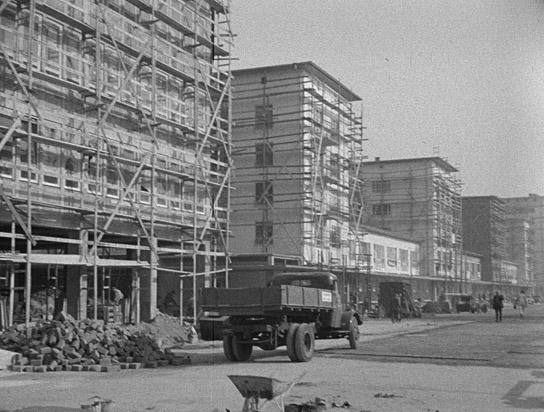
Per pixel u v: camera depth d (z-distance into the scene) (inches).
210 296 713.0
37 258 804.0
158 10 1118.4
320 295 784.3
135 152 1055.6
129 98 1066.7
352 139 2108.8
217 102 1374.3
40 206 861.2
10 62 774.5
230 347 724.7
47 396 478.9
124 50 1048.2
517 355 783.7
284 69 1886.1
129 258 1175.0
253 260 1594.5
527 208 4003.4
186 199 1224.8
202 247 1273.4
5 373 627.8
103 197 968.3
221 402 446.6
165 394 484.4
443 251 3006.9
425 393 487.5
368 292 2103.8
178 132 1208.2
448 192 3105.3
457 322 1692.9
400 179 3002.0
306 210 1839.3
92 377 596.7
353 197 2145.7
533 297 3816.4
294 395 475.2
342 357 764.0
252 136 1894.7
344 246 2055.9
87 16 977.5
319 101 1911.9
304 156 1840.6
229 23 1339.8
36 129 864.9
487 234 3503.9
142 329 935.7
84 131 920.9
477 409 423.8
